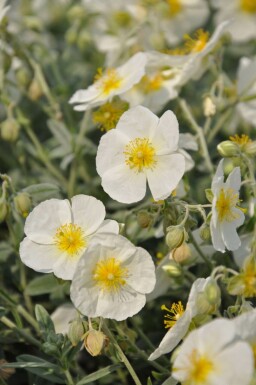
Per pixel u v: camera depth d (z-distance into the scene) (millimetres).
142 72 508
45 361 473
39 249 465
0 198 490
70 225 465
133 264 455
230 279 460
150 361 477
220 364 426
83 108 512
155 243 537
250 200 494
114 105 513
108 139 477
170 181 466
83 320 457
